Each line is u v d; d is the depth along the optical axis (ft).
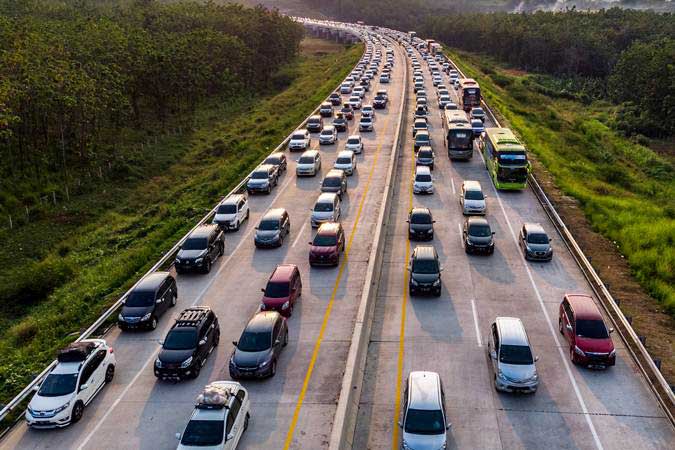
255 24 395.34
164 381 80.74
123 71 238.68
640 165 242.17
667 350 85.81
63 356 76.95
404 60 441.68
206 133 257.96
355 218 139.33
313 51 579.07
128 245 139.13
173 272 115.85
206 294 105.60
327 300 101.04
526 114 284.61
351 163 172.35
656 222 136.98
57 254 140.87
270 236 123.13
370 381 78.74
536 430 68.59
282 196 157.58
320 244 115.24
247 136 240.53
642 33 501.15
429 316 95.25
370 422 70.85
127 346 90.12
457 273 110.42
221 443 62.95
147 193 185.57
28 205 170.50
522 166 152.97
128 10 382.63
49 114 191.21
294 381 78.69
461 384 77.51
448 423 68.80
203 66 295.07
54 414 70.64
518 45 538.88
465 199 139.44
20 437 70.74
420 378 69.77
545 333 89.30
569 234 123.44
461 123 187.62
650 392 75.36
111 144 226.38
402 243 124.77
